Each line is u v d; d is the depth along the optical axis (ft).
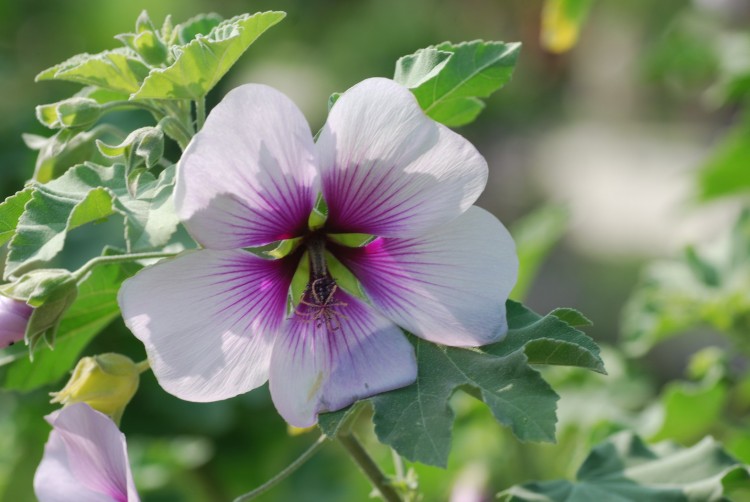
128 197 1.27
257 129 1.22
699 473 1.42
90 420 1.28
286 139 1.23
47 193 1.29
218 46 1.27
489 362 1.24
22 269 1.29
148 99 1.34
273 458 2.12
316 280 1.29
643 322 1.91
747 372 1.84
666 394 1.78
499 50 1.34
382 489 1.38
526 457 1.87
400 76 1.32
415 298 1.28
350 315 1.29
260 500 2.10
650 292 1.92
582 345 1.25
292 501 2.09
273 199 1.25
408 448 1.22
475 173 1.25
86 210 1.27
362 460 1.38
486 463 1.82
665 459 1.45
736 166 2.15
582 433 1.86
